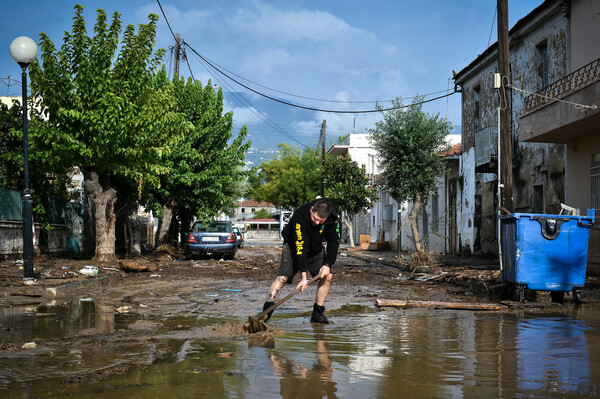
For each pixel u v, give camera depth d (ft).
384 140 74.49
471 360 13.37
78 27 49.78
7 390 10.55
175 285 37.52
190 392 10.39
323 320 20.17
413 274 45.98
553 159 55.67
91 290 33.83
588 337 16.94
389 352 14.38
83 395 10.19
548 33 57.62
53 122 51.08
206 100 79.15
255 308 24.86
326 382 11.16
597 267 45.80
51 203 64.59
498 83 38.06
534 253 27.89
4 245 51.98
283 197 208.95
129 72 51.90
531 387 10.84
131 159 53.21
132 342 15.78
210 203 79.00
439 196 93.86
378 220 150.41
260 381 11.22
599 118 41.83
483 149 70.74
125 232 69.56
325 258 20.15
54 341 15.92
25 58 36.94
